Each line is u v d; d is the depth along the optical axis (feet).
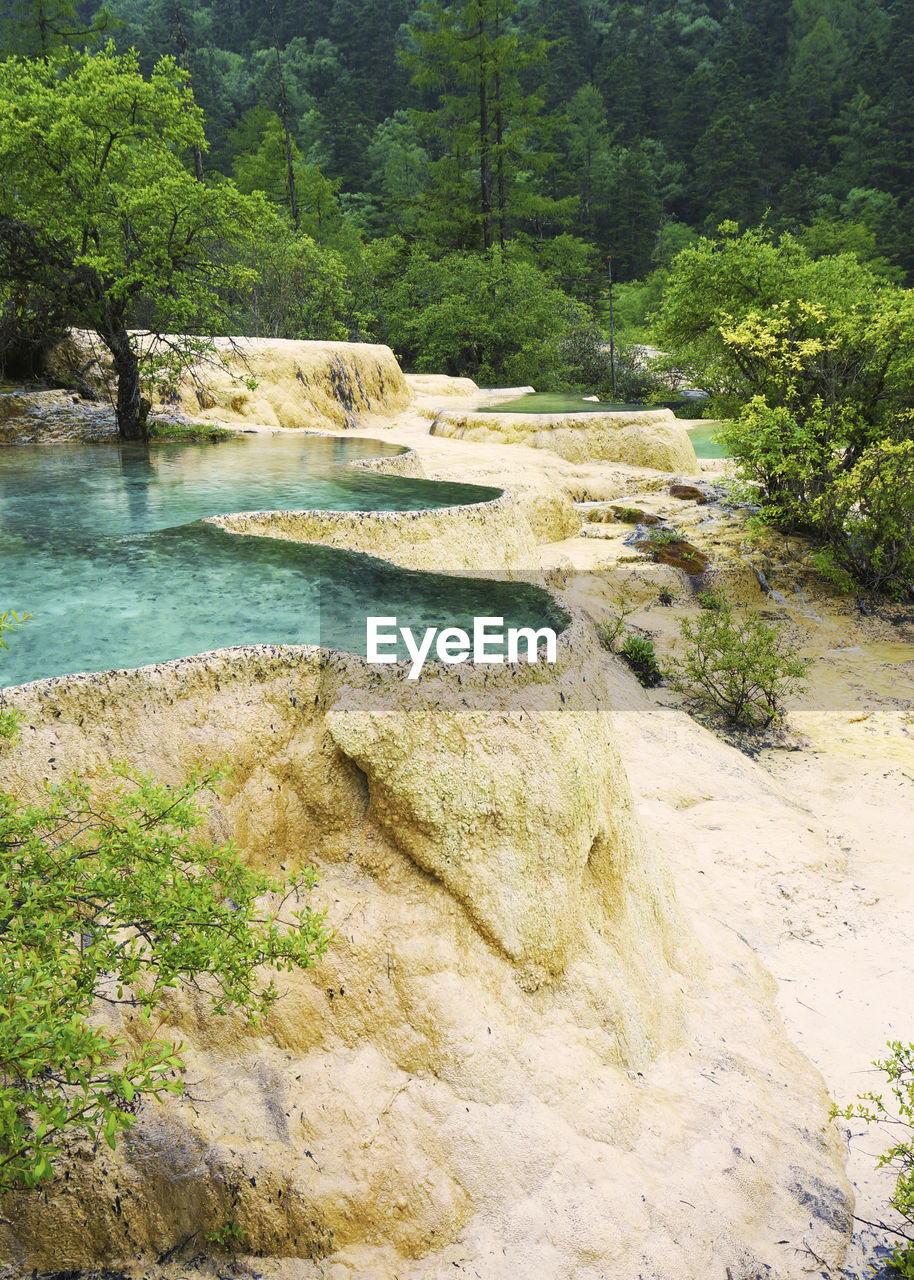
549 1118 15.08
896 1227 16.48
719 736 35.04
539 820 16.43
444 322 114.93
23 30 101.19
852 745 34.32
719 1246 14.82
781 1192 16.14
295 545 27.66
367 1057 14.76
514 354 117.91
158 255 45.83
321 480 38.01
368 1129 14.02
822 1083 19.38
